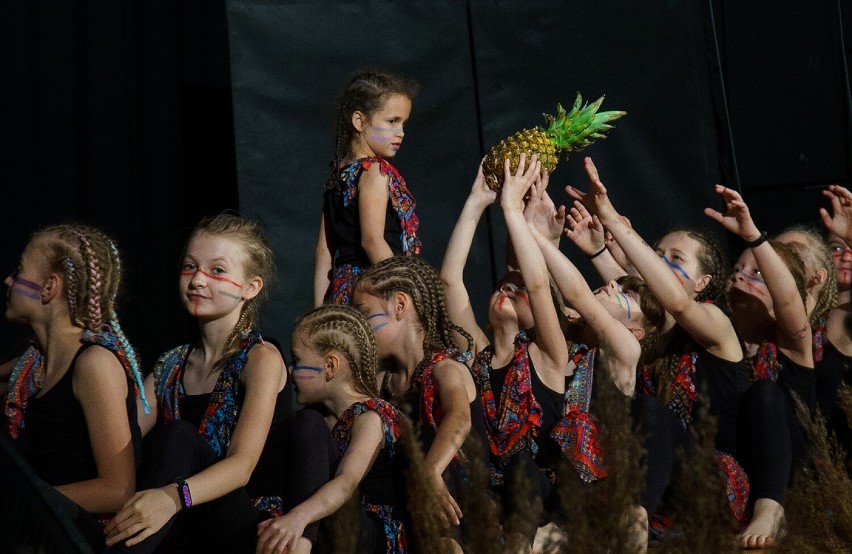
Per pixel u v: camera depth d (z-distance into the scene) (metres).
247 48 5.92
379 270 3.64
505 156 4.25
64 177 6.77
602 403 1.49
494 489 3.48
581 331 4.04
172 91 7.06
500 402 3.71
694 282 4.19
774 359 4.09
